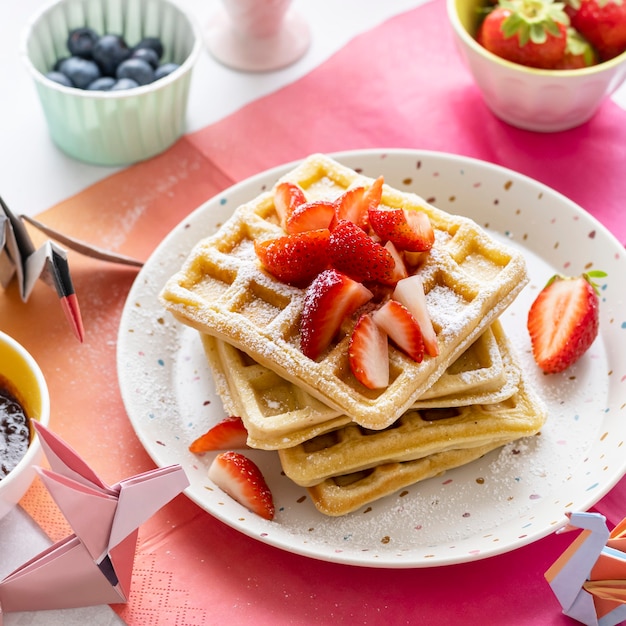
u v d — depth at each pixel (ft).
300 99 2.91
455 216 2.48
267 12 2.90
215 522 2.38
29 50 2.78
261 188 2.64
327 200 2.45
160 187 2.76
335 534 2.34
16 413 2.37
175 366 2.52
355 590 2.32
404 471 2.37
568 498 2.35
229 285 2.44
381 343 2.34
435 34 3.02
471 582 2.33
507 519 2.35
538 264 2.62
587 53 2.76
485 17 2.85
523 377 2.45
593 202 2.74
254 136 2.85
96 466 2.43
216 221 2.62
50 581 2.25
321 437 2.40
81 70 2.78
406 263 2.43
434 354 2.33
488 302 2.38
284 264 2.37
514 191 2.65
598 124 2.86
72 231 2.69
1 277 2.60
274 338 2.35
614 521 2.38
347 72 2.95
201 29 2.94
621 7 2.74
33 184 2.76
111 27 2.87
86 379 2.52
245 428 2.41
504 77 2.75
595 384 2.49
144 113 2.72
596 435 2.43
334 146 2.84
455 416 2.41
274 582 2.33
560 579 2.26
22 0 3.07
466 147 2.83
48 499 2.39
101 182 2.76
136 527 2.24
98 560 2.24
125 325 2.51
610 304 2.54
